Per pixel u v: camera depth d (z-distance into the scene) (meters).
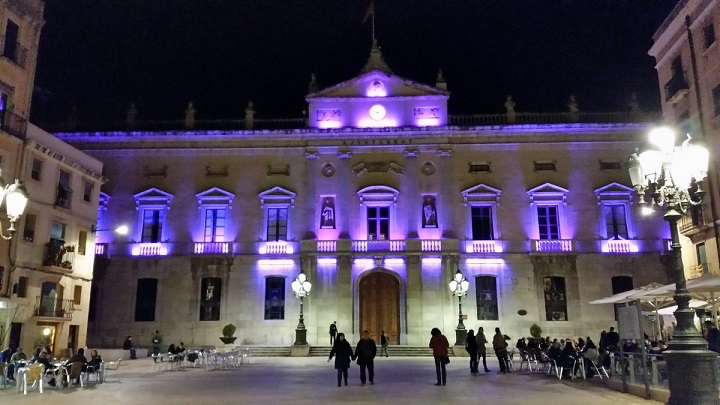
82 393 18.23
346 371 19.89
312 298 40.94
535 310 40.72
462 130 43.06
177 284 41.84
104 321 41.31
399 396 17.02
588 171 42.69
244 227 42.69
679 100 33.06
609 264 41.16
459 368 27.94
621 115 43.53
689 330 11.39
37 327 30.25
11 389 19.34
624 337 18.19
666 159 12.83
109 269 42.12
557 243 41.47
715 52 29.64
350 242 41.50
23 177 29.34
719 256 29.36
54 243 31.20
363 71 44.31
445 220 41.91
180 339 41.00
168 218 42.91
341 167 43.22
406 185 42.69
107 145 44.00
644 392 16.73
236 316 41.31
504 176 42.84
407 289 40.78
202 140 44.00
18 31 30.08
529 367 27.73
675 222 12.22
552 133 43.22
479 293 41.31
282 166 43.66
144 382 21.45
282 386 19.80
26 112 30.25
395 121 43.59
